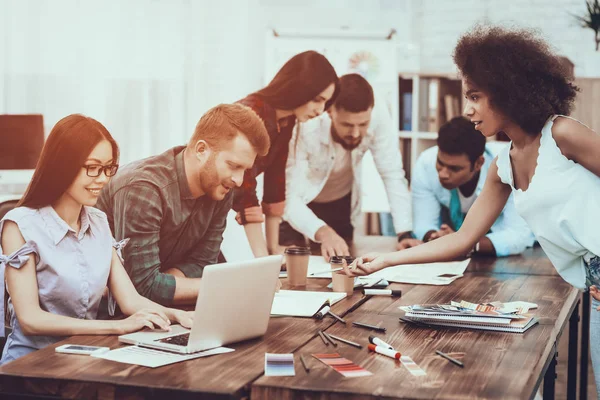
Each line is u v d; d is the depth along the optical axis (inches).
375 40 178.1
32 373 57.6
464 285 100.5
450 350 65.6
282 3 212.5
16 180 188.2
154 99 207.9
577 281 84.3
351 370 58.6
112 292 83.7
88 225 81.4
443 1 217.0
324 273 106.7
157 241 94.2
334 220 174.1
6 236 76.2
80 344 67.2
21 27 206.1
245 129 97.2
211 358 62.4
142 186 93.9
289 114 153.0
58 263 77.7
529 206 80.6
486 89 77.7
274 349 65.7
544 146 78.3
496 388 54.4
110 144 78.1
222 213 104.3
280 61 179.8
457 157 140.3
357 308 85.0
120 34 206.5
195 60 207.8
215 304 63.6
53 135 76.7
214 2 206.7
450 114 200.8
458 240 90.1
